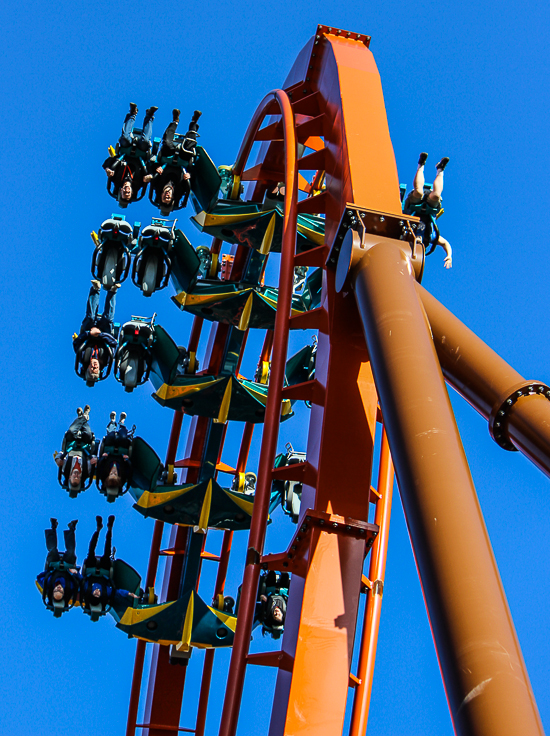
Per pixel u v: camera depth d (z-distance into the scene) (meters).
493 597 9.86
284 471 17.09
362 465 16.36
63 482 24.86
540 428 12.77
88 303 26.16
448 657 9.57
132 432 24.58
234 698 15.73
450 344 14.23
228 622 23.64
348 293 16.41
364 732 21.61
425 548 10.52
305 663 14.97
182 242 24.44
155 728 24.03
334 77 20.05
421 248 15.25
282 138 24.70
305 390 17.44
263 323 25.41
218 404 24.47
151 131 25.08
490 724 8.81
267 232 24.73
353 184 17.36
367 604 23.19
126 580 24.23
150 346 24.77
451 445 11.49
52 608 24.14
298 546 16.17
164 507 23.95
